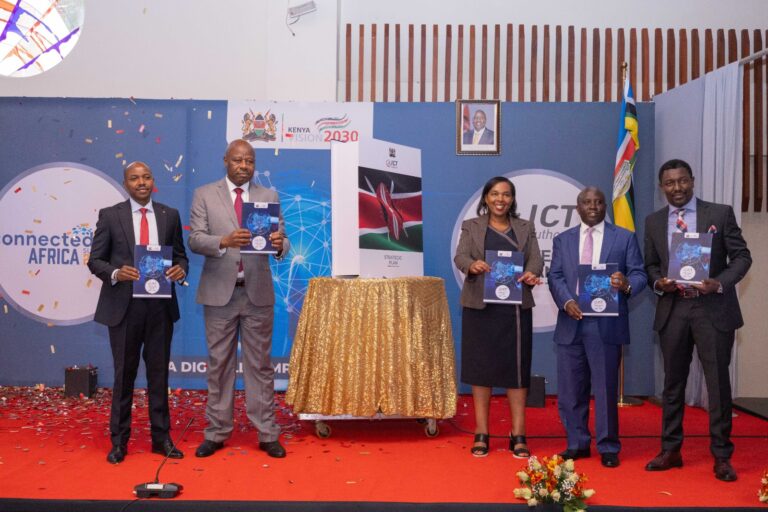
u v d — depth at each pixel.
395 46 6.72
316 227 5.86
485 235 4.01
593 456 3.88
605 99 6.58
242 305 3.87
